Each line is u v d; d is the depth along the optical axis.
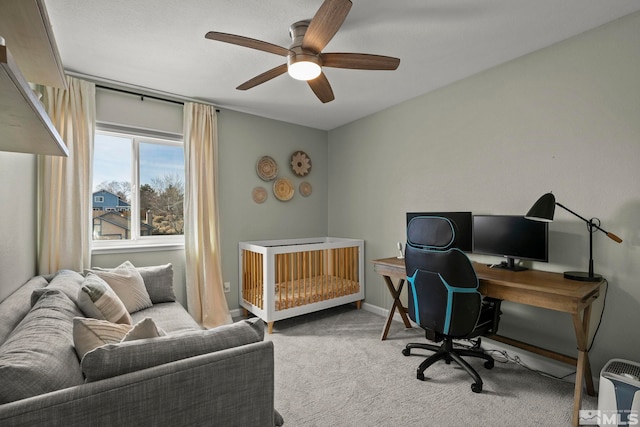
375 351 2.70
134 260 3.00
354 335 3.05
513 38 2.20
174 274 3.21
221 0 1.78
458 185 2.90
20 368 0.91
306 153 4.25
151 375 1.03
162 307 2.51
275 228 3.97
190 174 3.21
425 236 2.18
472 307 2.06
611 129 2.03
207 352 1.20
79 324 1.21
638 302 1.94
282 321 3.46
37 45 1.20
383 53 2.38
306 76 2.00
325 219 4.46
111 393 0.96
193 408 1.10
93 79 2.77
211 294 3.26
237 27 2.04
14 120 0.91
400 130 3.45
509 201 2.54
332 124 4.20
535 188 2.39
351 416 1.83
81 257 2.55
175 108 3.23
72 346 1.21
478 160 2.75
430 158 3.14
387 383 2.18
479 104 2.73
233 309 3.60
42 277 2.23
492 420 1.79
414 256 2.27
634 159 1.95
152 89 3.02
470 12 1.90
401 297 3.44
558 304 1.83
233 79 2.81
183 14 1.90
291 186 4.08
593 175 2.11
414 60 2.50
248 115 3.75
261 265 3.23
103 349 1.04
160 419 1.04
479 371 2.35
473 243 2.64
